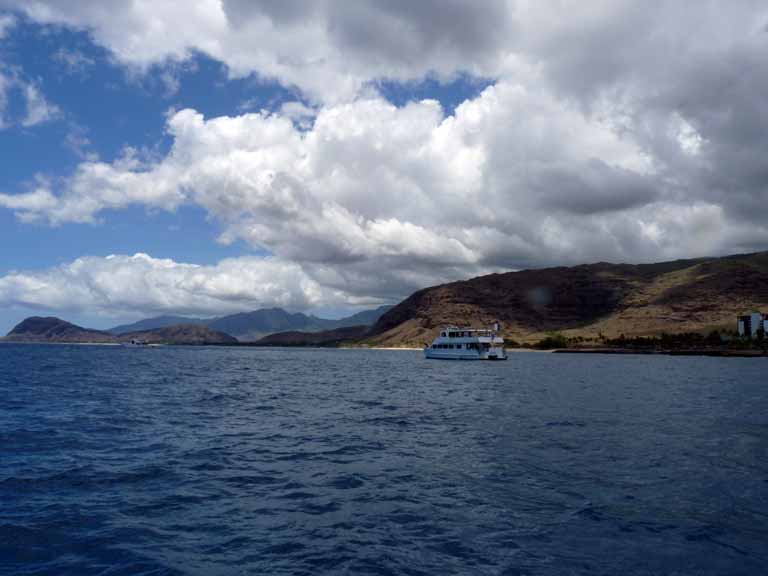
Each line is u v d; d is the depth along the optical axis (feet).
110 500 58.23
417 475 70.44
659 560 43.62
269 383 237.25
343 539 47.85
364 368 394.11
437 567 42.14
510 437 98.89
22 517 51.98
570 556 44.34
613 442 93.81
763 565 42.80
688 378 271.49
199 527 50.44
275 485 65.31
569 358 581.53
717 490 63.72
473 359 527.81
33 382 223.30
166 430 104.42
